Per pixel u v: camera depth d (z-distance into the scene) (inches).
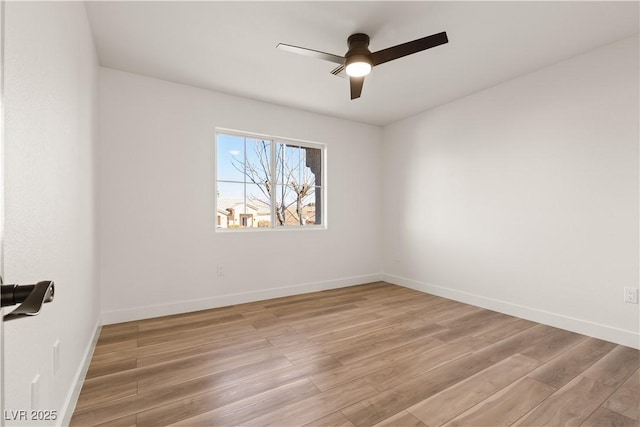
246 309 131.4
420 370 80.4
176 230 125.7
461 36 94.0
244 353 90.2
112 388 71.8
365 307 134.6
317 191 171.5
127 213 116.1
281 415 62.7
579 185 104.4
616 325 96.3
